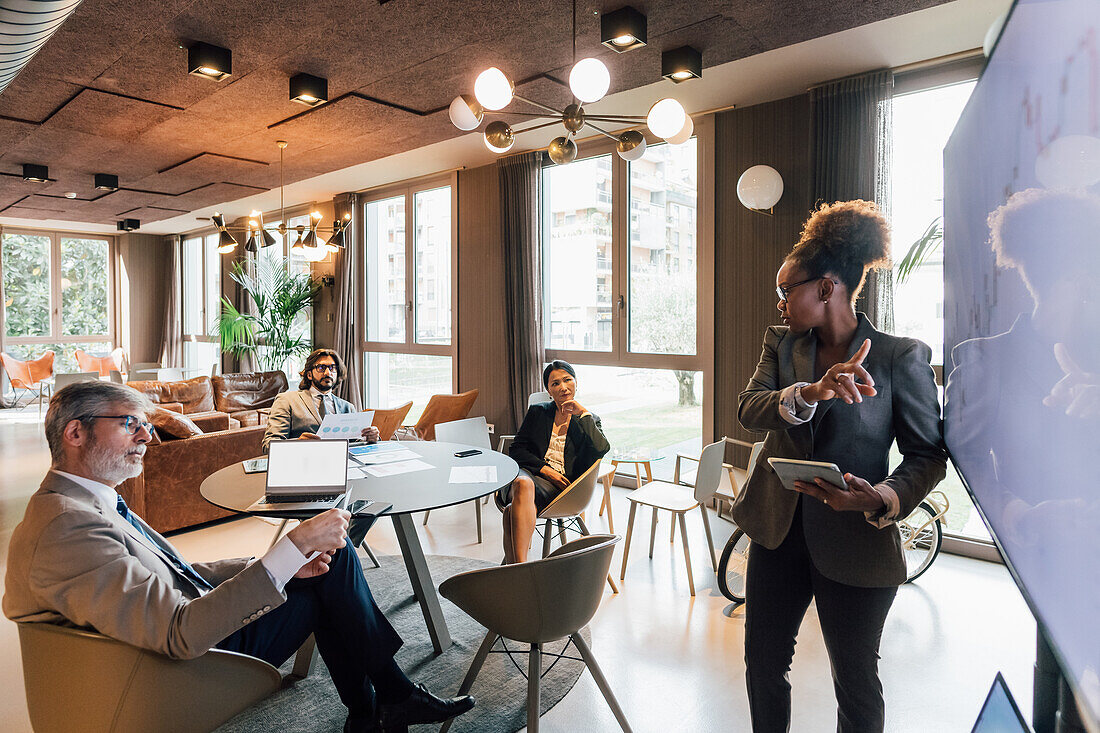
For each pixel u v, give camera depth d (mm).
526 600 1761
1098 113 590
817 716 2277
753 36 3146
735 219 4707
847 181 4016
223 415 6312
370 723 1986
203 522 4363
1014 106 881
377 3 2801
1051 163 729
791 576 1625
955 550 3857
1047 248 749
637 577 3541
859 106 3971
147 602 1470
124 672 1483
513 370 5984
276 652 1876
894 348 1513
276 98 3947
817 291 1553
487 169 6258
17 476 5824
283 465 2543
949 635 2873
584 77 2500
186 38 3121
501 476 2793
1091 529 622
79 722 1504
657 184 5219
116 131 4598
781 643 1635
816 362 1610
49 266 10914
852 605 1506
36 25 1870
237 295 9711
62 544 1481
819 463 1307
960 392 1283
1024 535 856
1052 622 745
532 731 1843
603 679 1972
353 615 1946
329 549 1646
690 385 5164
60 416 1576
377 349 7625
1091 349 616
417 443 3529
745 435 4680
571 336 5852
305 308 8414
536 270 5781
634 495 3576
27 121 4352
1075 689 669
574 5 2811
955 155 1343
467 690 2121
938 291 3896
